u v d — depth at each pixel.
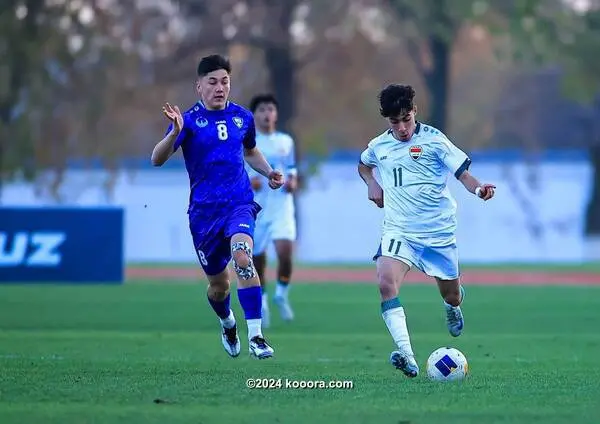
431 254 34.38
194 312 62.84
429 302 70.69
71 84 153.00
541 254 154.12
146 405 27.47
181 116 33.72
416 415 26.02
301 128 163.75
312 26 153.38
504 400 28.50
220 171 34.50
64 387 30.67
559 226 153.75
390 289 33.16
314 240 153.50
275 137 55.69
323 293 79.88
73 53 151.38
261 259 54.88
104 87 153.00
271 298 74.19
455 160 33.69
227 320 36.28
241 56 171.38
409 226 34.09
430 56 157.50
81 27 151.12
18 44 147.88
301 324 56.34
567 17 146.88
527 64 170.75
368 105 173.75
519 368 37.16
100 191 154.88
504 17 144.50
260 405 27.50
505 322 58.03
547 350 44.00
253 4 149.62
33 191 157.25
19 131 150.00
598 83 152.25
